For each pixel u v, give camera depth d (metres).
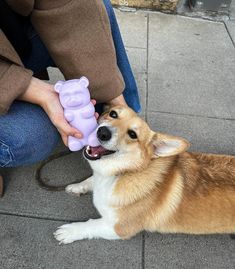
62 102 0.60
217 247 0.82
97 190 0.76
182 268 0.77
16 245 0.76
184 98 1.20
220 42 1.51
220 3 1.64
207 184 0.74
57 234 0.77
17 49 0.67
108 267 0.75
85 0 0.64
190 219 0.75
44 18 0.63
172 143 0.69
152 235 0.82
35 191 0.86
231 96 1.24
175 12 1.64
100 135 0.65
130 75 0.93
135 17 1.58
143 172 0.73
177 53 1.41
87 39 0.66
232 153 1.04
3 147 0.65
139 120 0.71
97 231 0.77
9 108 0.64
